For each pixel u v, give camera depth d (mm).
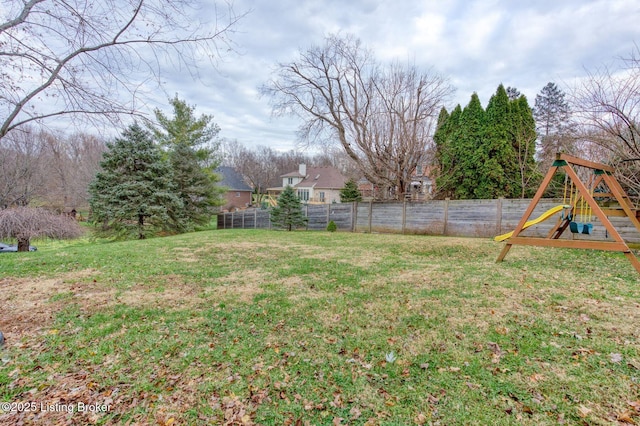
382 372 2354
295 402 2064
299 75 14203
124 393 2184
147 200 14570
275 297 4035
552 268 5164
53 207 17375
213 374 2385
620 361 2363
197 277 5117
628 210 5559
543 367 2332
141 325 3260
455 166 12812
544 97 20844
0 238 10562
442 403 2004
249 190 37438
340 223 14219
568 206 5398
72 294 4266
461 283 4422
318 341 2846
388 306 3619
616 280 4352
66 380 2336
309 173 36438
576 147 7844
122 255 7066
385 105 13094
